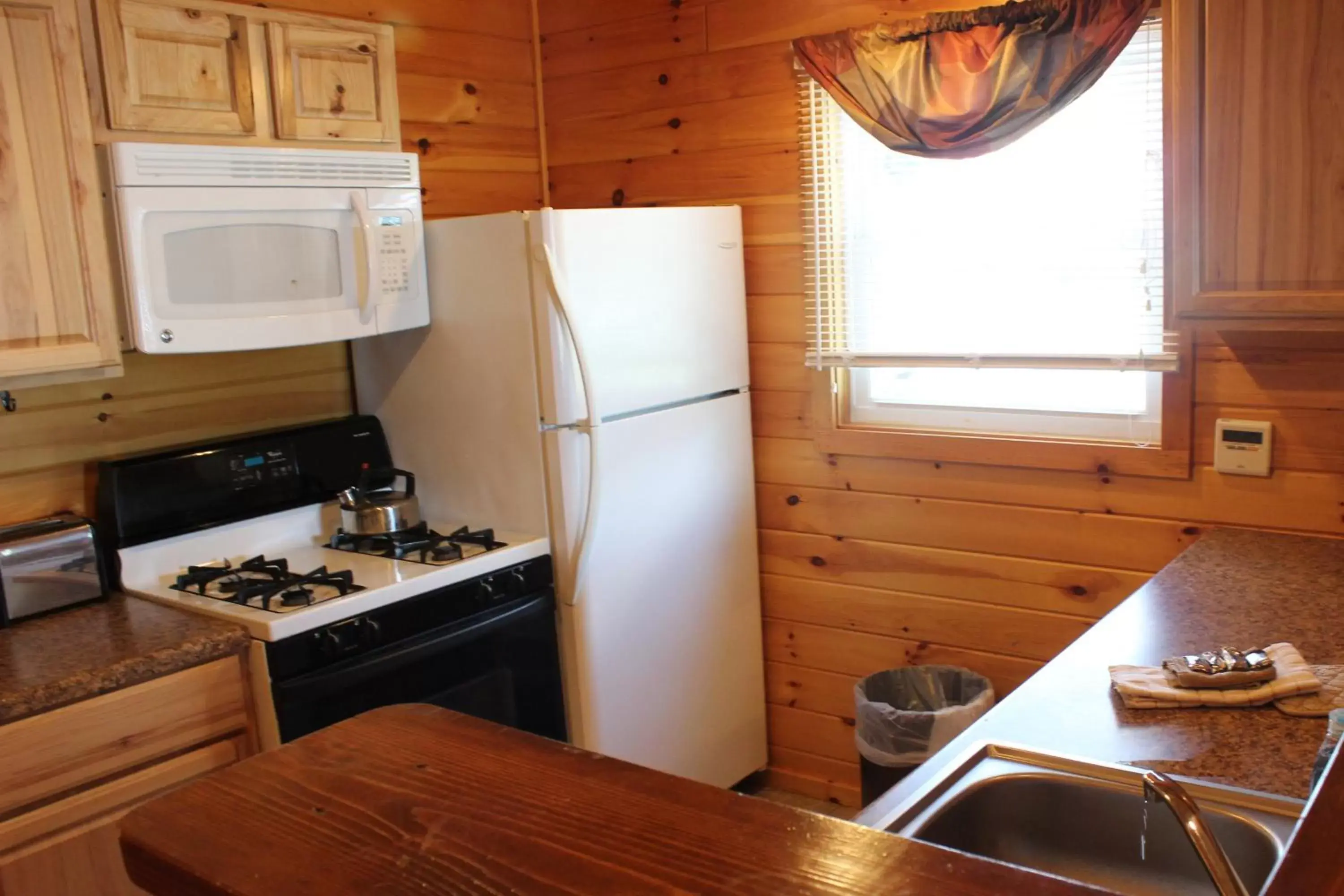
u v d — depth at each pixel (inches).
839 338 115.7
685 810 20.1
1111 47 93.7
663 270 109.0
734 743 123.4
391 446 116.4
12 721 73.6
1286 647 63.9
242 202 93.7
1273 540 91.2
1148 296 97.3
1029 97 97.7
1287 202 75.0
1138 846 51.4
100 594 93.8
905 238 110.3
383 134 111.4
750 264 121.3
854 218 113.3
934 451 111.7
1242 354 93.7
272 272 96.6
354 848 19.9
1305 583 78.8
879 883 17.4
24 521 95.2
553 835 19.7
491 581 99.1
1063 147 100.4
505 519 107.7
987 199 105.2
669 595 112.9
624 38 126.3
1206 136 77.1
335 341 107.7
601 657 106.1
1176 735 56.0
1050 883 17.2
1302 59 72.8
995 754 55.5
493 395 105.8
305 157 97.9
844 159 112.8
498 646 100.6
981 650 113.2
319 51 104.9
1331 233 73.9
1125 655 67.1
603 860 18.7
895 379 116.9
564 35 130.9
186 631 85.0
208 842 20.6
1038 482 106.7
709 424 115.9
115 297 88.8
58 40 82.7
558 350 100.3
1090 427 105.0
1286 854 16.4
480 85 127.0
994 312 106.5
